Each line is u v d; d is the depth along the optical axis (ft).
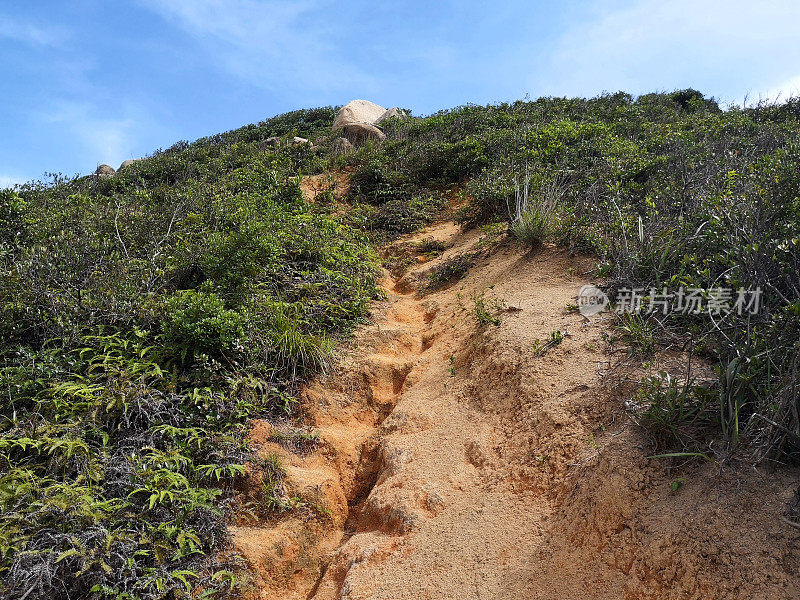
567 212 19.69
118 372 13.57
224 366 14.87
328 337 17.42
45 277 17.04
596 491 9.21
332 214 29.78
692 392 9.68
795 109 32.30
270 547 11.32
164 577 9.98
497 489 10.62
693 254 13.69
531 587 8.57
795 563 6.90
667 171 21.45
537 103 45.88
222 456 12.55
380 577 9.81
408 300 21.11
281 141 45.60
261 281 19.13
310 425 14.48
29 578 9.24
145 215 23.34
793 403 8.06
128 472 11.53
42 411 12.84
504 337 14.35
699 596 7.21
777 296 10.64
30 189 29.81
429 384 14.96
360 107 59.62
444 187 32.81
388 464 12.55
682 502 8.32
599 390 11.19
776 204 12.73
